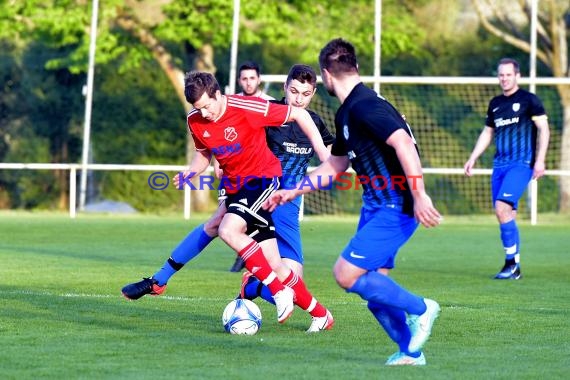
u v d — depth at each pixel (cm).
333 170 1811
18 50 9062
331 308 2503
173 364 1730
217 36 7425
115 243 4678
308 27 7681
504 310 2481
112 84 9031
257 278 2128
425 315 1736
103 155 9019
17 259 3831
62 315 2311
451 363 1759
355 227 6019
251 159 2167
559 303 2639
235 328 2075
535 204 6284
